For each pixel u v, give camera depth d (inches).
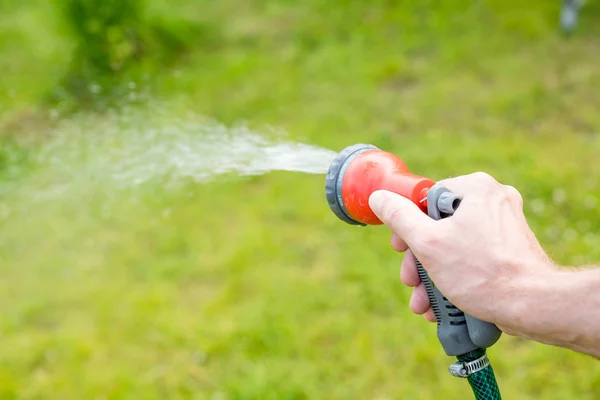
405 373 61.9
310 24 125.7
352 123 97.4
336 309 69.1
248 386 61.6
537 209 78.2
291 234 79.5
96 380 63.4
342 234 78.7
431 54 113.5
